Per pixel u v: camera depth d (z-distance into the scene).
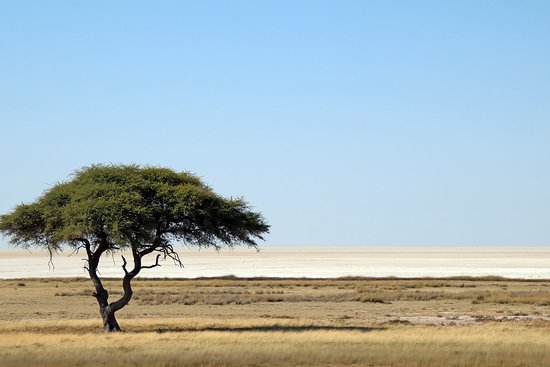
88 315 100.69
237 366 46.62
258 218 79.44
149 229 72.25
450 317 94.12
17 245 77.38
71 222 70.50
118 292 138.00
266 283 167.88
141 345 56.84
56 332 72.94
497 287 156.50
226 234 78.44
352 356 49.53
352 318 92.88
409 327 76.62
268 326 78.12
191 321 84.12
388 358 48.97
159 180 76.56
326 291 144.12
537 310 105.12
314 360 48.56
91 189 72.81
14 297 129.50
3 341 60.91
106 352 52.47
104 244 75.44
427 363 47.16
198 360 48.19
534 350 52.72
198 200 73.62
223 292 139.00
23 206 75.06
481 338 61.41
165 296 127.81
